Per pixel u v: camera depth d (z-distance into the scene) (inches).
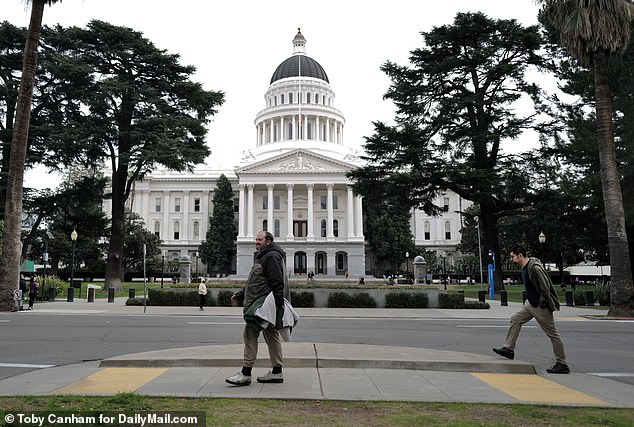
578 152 1323.8
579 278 2765.7
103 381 289.4
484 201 1432.1
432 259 3363.7
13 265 888.3
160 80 1653.5
